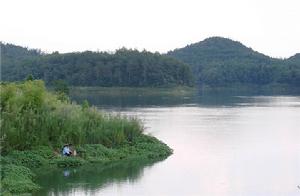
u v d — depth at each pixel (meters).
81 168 32.81
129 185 28.61
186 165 34.78
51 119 35.69
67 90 101.75
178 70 185.75
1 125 32.00
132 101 117.62
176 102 116.75
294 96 154.12
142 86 175.00
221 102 118.31
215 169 33.62
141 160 36.19
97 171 32.12
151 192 27.14
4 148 31.97
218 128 60.09
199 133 54.47
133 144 39.34
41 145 34.16
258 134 54.16
